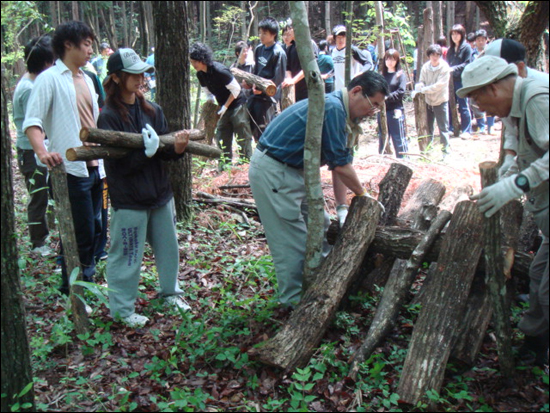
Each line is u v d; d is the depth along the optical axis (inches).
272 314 165.8
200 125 333.7
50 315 172.6
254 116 330.3
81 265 165.6
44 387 137.6
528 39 219.5
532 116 118.7
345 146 156.0
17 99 215.8
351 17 279.7
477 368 138.3
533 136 119.3
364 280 170.9
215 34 816.9
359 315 161.9
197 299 184.9
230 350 145.5
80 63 172.6
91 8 938.1
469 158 382.0
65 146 170.7
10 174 113.2
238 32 817.5
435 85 380.5
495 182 121.4
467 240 146.3
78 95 173.8
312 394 131.9
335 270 150.9
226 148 333.1
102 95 207.5
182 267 208.5
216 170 327.6
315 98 143.3
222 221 253.1
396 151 369.7
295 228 163.2
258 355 136.8
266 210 161.6
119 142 150.2
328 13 767.7
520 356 141.2
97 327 162.1
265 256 209.6
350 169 156.3
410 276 151.3
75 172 169.8
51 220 253.8
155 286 193.0
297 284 167.2
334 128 151.5
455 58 457.4
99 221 187.2
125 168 157.4
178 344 151.3
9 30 185.9
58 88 168.6
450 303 139.1
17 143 221.0
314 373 138.3
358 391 130.0
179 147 158.9
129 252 162.9
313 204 152.6
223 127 328.5
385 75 363.9
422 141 393.4
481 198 118.7
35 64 217.8
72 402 131.6
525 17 216.5
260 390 133.0
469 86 124.1
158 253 171.9
